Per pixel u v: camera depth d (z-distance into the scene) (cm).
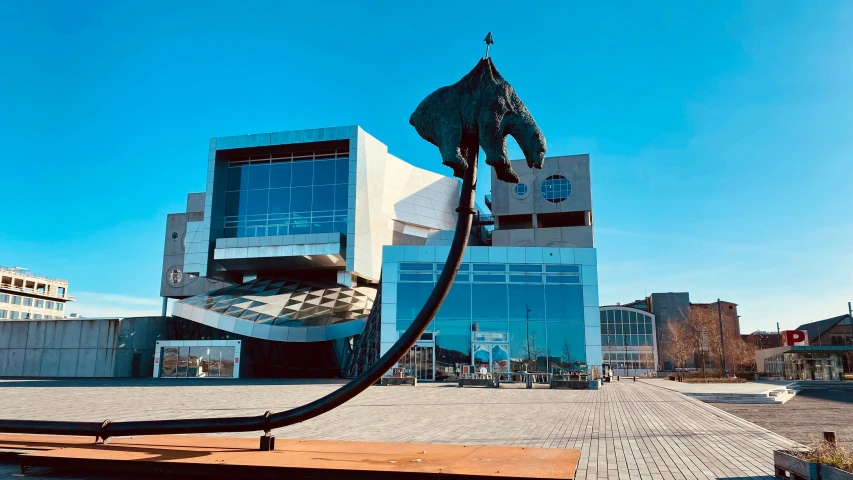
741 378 5297
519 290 3903
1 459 805
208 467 660
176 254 6881
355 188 4728
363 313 4741
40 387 3117
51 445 823
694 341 7188
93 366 5047
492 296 3888
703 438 1209
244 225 4919
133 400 2138
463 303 3872
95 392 2648
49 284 12506
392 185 5788
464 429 1306
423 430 1280
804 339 6359
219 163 4981
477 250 3931
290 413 706
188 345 4531
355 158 4769
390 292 3862
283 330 4281
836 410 2183
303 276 5269
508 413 1711
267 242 4662
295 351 4534
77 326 5153
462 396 2467
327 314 4578
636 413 1767
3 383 3625
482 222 6775
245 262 4884
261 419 714
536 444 1087
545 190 5881
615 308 8644
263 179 4962
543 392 2836
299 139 4819
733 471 848
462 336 3841
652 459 947
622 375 7919
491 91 627
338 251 4550
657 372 7562
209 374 4453
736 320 9381
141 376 5003
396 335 3806
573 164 5875
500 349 3828
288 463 651
